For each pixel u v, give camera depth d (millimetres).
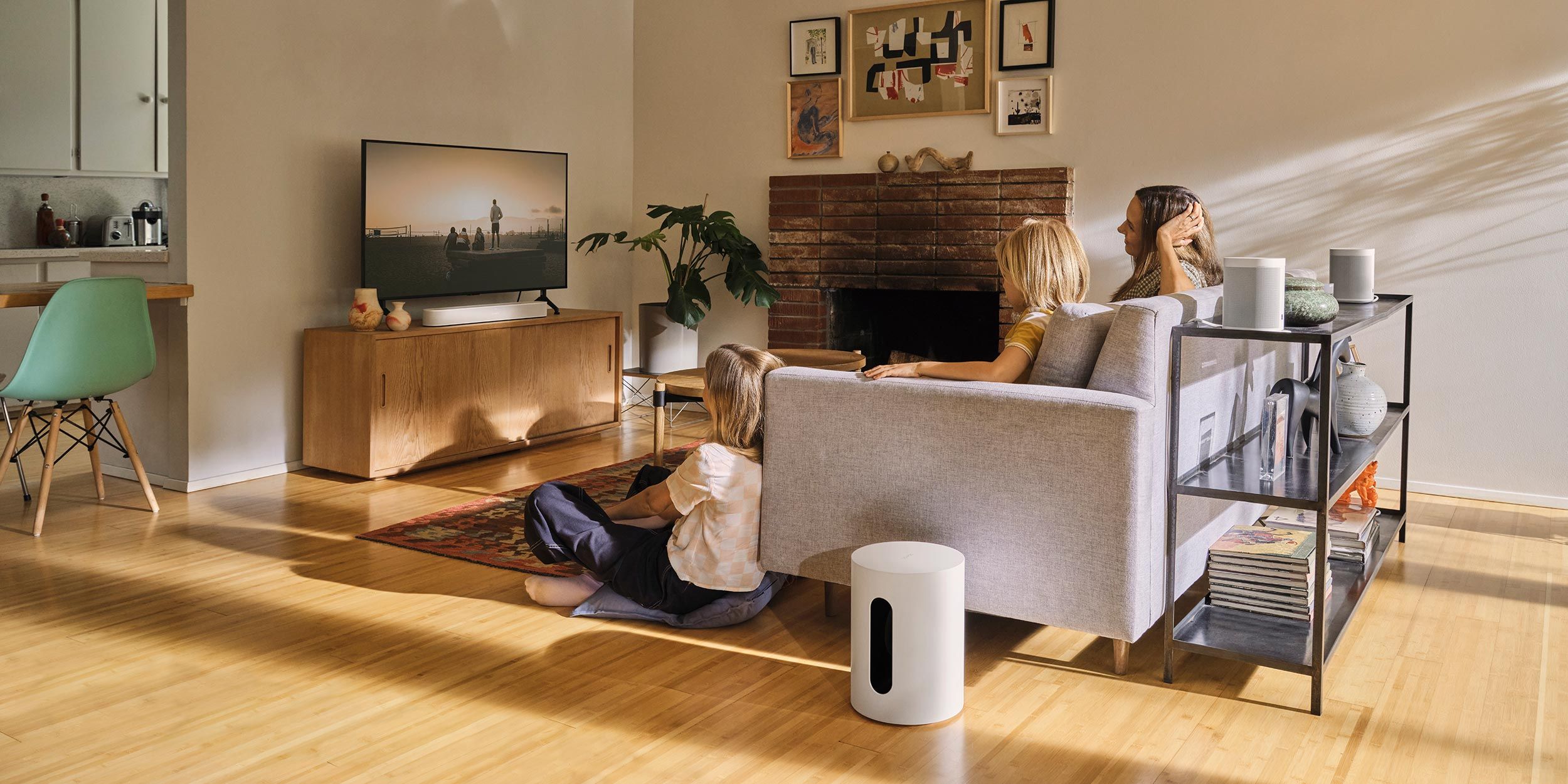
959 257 5621
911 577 2354
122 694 2541
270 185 4730
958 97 5582
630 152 6582
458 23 5500
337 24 4945
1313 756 2254
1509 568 3543
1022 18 5363
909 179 5723
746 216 6277
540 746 2291
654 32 6453
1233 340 2992
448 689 2586
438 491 4566
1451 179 4480
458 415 5074
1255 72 4828
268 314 4773
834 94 5910
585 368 5750
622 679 2650
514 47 5797
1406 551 3736
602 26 6328
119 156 6465
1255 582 2770
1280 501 2422
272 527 3990
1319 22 4676
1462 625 3021
